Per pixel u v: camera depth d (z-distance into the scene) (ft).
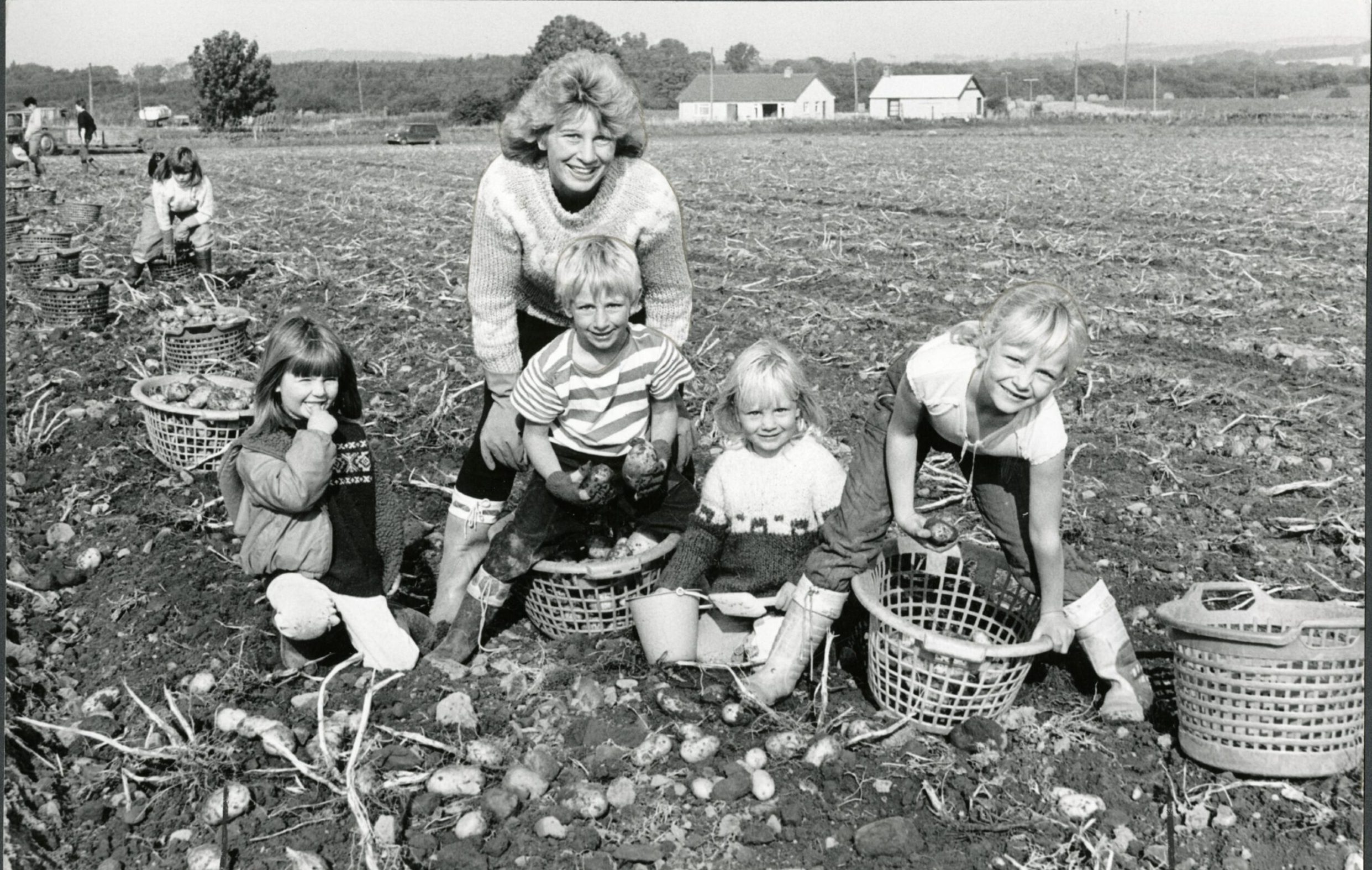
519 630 15.39
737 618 14.48
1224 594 16.49
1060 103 394.32
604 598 14.38
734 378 13.50
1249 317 33.91
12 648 14.82
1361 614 12.10
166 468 21.44
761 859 11.07
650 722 13.09
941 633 14.47
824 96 385.50
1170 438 23.44
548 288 14.38
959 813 11.62
